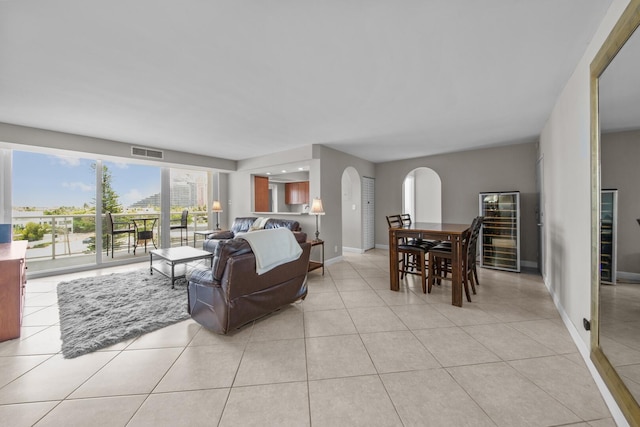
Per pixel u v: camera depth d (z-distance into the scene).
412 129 3.77
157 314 2.59
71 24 1.55
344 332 2.27
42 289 3.39
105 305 2.81
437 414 1.37
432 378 1.66
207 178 6.44
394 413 1.38
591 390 1.53
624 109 1.34
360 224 6.00
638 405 1.15
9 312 2.14
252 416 1.37
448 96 2.65
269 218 5.07
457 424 1.31
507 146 4.75
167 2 1.38
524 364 1.79
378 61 2.01
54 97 2.61
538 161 4.20
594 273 1.59
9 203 3.79
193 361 1.85
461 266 2.85
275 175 6.96
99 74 2.17
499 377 1.66
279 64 2.04
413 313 2.66
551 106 2.91
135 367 1.78
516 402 1.45
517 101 2.78
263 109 2.98
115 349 2.00
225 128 3.69
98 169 4.59
